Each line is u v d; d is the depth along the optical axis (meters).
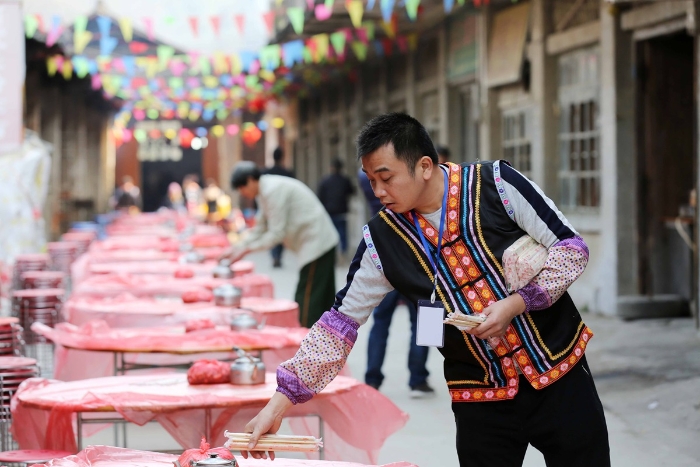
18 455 4.19
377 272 3.18
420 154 2.97
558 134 11.30
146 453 3.23
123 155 45.31
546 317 3.07
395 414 4.65
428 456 5.60
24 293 7.84
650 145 10.05
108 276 8.47
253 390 4.39
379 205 7.40
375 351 7.15
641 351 8.20
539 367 3.05
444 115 14.92
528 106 11.74
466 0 13.16
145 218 24.70
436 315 2.97
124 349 5.29
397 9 14.23
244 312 6.61
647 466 5.25
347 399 4.58
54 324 7.84
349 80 22.27
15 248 12.73
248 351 5.36
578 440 3.07
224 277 8.46
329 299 7.87
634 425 6.09
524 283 2.98
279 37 17.50
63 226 23.30
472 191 3.06
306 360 3.10
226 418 4.30
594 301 10.38
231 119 39.72
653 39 9.95
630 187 10.03
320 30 16.52
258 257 22.69
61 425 4.25
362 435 4.60
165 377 4.73
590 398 3.09
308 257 7.79
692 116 10.09
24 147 12.86
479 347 3.06
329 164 24.94
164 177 45.97
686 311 10.05
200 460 2.78
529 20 11.58
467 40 13.88
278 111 33.25
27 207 12.84
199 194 34.38
